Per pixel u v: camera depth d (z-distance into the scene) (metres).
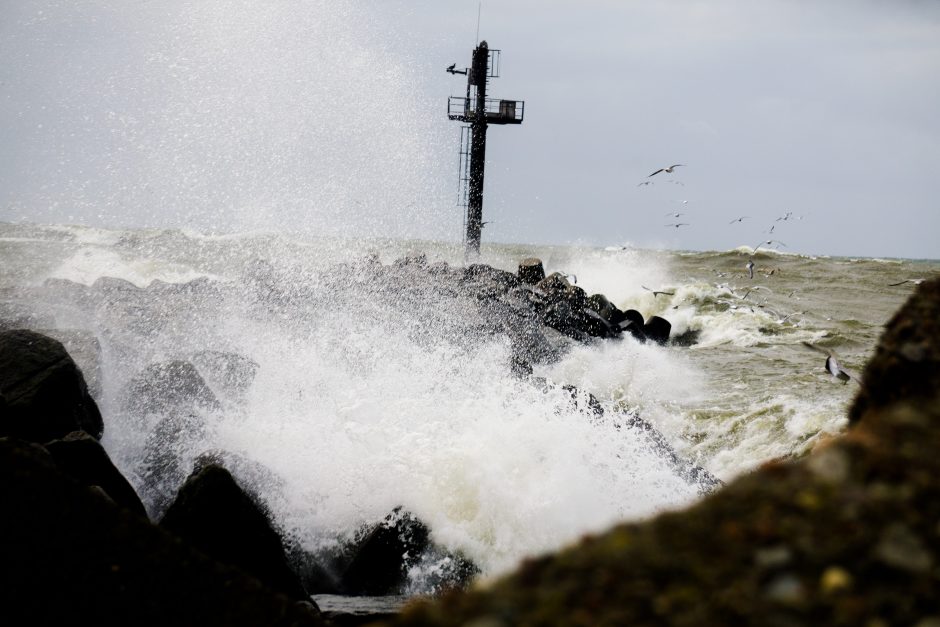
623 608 2.70
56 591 4.79
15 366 12.94
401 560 14.06
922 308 4.59
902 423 3.19
